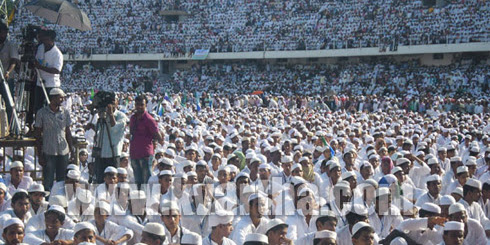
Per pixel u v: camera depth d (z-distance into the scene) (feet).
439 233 30.50
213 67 197.88
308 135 65.46
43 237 29.19
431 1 175.63
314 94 170.60
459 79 153.79
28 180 38.65
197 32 200.44
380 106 133.90
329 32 181.78
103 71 204.95
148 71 203.21
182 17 209.46
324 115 107.45
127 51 201.16
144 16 210.59
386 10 178.40
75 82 202.59
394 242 29.37
